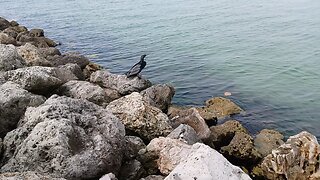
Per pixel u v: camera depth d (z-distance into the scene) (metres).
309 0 42.91
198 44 27.53
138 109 11.96
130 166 9.04
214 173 6.75
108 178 7.36
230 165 7.15
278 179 10.33
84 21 39.69
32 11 49.53
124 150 9.10
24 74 11.88
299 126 14.62
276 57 23.27
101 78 16.91
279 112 15.84
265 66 21.72
